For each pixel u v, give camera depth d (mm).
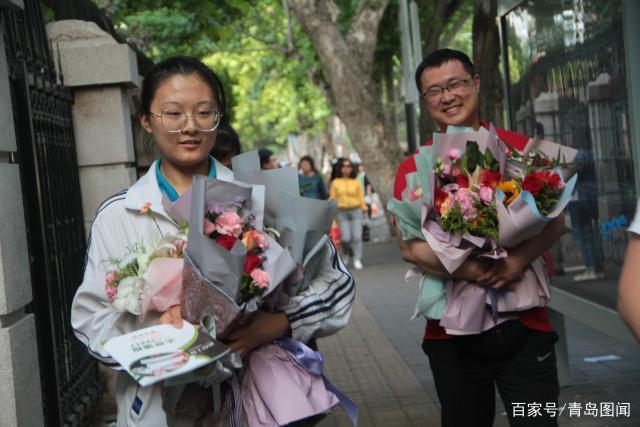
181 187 2986
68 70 5914
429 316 3783
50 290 4715
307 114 41219
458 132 3652
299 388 2861
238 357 2680
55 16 6328
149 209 2830
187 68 2914
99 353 2742
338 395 3043
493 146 3596
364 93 17031
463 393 3807
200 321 2627
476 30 9203
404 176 3932
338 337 8703
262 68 28547
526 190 3473
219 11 12961
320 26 16875
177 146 2914
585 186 5078
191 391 2801
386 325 9242
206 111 2918
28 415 3510
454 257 3508
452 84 4043
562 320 5961
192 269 2570
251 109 48062
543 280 3750
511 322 3709
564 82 5293
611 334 4785
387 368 7195
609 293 4848
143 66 8688
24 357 3514
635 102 4344
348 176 14992
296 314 2875
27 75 4516
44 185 4863
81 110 6016
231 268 2586
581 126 5090
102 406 5918
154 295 2635
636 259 2055
